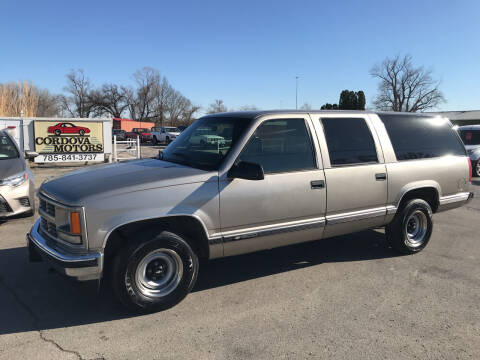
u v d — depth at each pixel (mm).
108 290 3939
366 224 4566
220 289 4016
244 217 3656
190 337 3092
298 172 3938
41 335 3111
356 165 4355
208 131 4160
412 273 4473
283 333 3160
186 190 3379
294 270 4555
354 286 4105
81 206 3068
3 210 6105
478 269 4609
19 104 24719
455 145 5453
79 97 85688
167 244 3369
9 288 3979
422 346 2988
